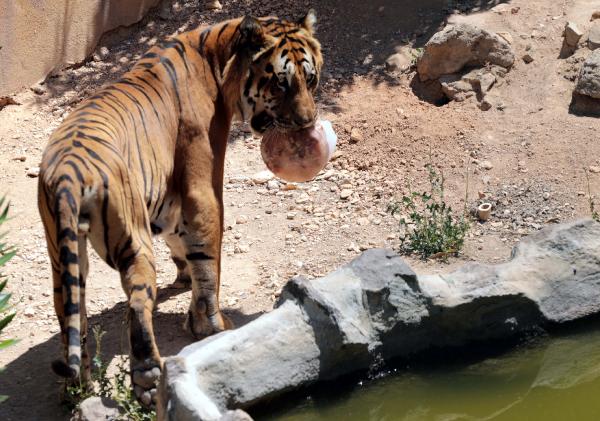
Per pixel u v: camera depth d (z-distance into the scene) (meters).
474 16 12.62
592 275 7.51
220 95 7.58
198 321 7.68
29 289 8.63
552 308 7.37
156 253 9.36
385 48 12.59
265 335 6.43
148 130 7.02
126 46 12.84
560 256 7.48
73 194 5.97
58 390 7.09
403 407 6.86
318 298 6.62
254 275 8.80
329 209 9.96
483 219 9.59
